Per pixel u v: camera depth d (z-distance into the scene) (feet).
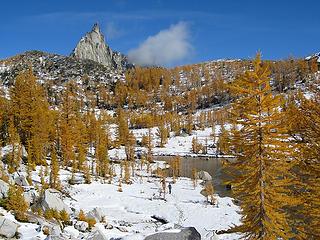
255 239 68.90
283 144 64.39
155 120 606.96
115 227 134.31
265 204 67.31
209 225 153.17
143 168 346.54
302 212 62.34
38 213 119.75
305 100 57.72
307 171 58.95
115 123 610.24
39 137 240.53
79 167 266.16
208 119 591.37
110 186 229.66
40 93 285.64
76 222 122.21
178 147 488.02
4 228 90.63
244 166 68.80
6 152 217.56
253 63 67.77
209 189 203.31
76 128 293.84
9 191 117.08
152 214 171.12
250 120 66.74
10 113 250.16
